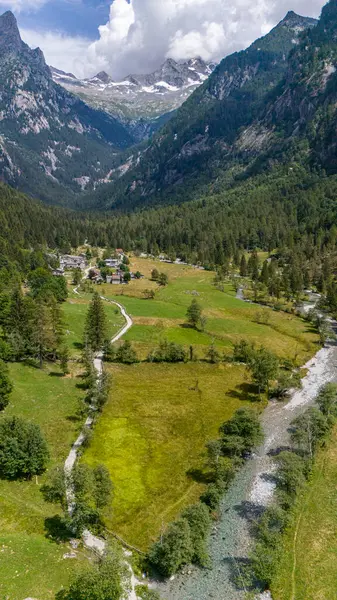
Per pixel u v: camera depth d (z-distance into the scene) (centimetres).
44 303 13612
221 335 13850
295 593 4972
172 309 16500
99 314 12206
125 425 8606
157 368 11438
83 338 12694
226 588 5081
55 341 11138
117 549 5272
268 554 5266
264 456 7794
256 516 6275
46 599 4328
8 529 5403
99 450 7650
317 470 7262
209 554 5588
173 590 5028
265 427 8788
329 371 11806
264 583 5141
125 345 11862
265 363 10238
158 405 9494
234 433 7956
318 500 6544
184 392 10206
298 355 12812
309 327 15375
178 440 8169
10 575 4534
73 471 6134
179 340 13150
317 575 5212
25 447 6525
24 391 9188
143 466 7325
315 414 8231
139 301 17712
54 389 9550
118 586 4428
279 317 16300
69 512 5856
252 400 9956
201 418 9000
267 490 6856
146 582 5097
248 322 15438
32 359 10856
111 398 9669
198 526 5688
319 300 18200
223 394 10200
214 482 6912
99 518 5844
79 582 4350
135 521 6016
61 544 5288
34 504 5997
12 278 17238
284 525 5975
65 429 8094
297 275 19712
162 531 5709
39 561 4841
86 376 10056
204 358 12131
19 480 6481
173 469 7275
